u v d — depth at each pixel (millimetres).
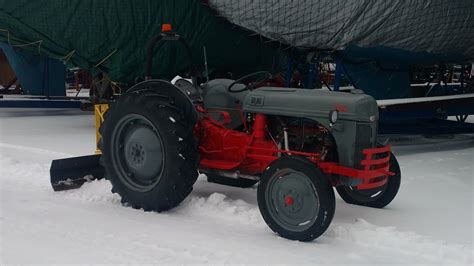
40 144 7418
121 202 4340
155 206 4078
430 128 8023
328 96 3738
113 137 4305
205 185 4996
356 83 7520
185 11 7285
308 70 7934
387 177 3965
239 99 4328
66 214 4039
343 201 4602
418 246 3369
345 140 3621
